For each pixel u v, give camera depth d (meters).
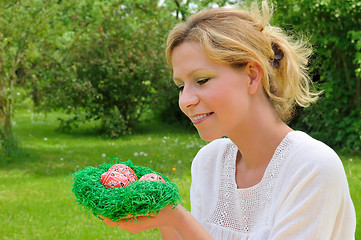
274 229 1.19
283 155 1.24
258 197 1.28
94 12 12.89
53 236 4.38
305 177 1.17
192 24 1.22
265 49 1.23
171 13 13.46
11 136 8.61
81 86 11.36
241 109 1.21
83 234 4.40
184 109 1.21
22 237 4.37
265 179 1.27
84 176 1.26
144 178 1.32
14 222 4.79
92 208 1.18
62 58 11.73
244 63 1.19
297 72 1.31
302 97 1.38
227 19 1.21
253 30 1.22
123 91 11.96
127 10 12.85
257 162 1.32
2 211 5.17
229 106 1.18
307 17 7.75
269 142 1.28
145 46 12.08
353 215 1.24
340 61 8.28
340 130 8.28
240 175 1.38
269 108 1.28
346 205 1.21
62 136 11.47
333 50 8.16
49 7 9.32
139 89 12.03
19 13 8.75
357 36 7.21
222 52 1.15
